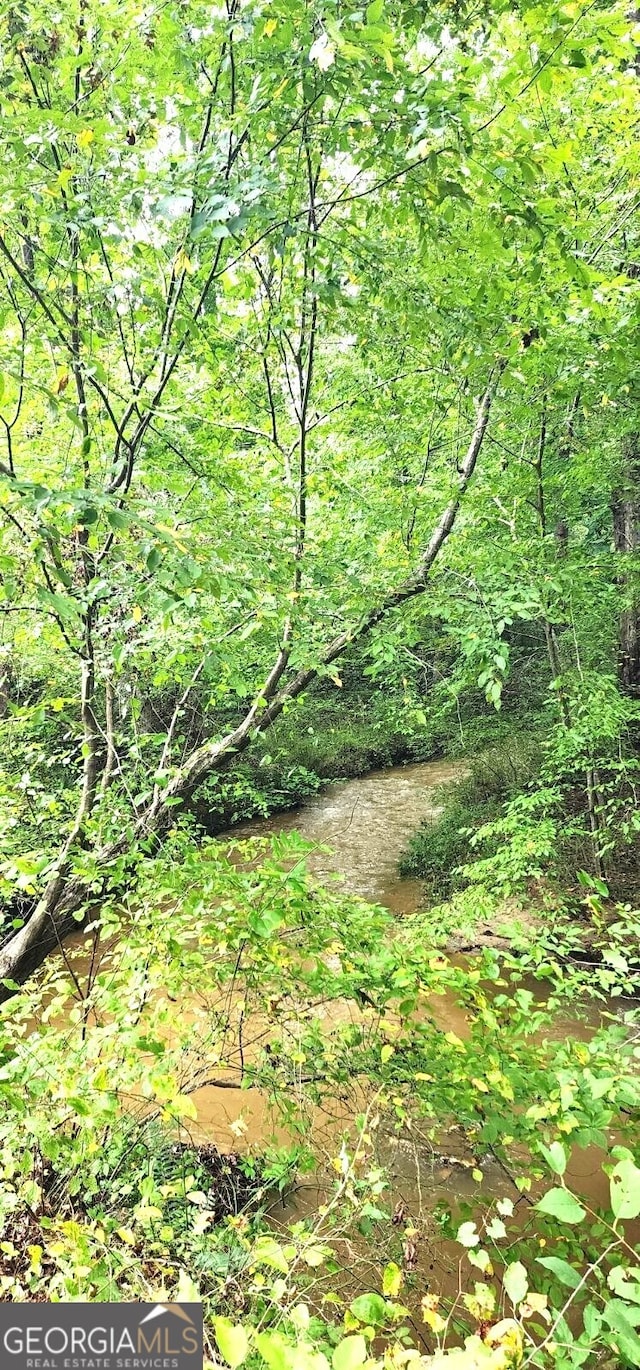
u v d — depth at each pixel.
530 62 2.15
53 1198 2.41
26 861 2.43
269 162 2.38
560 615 5.50
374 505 4.47
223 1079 3.08
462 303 3.07
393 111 1.96
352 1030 2.63
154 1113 2.71
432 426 4.30
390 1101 2.46
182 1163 2.99
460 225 2.86
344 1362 1.01
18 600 2.72
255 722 3.78
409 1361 1.08
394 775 13.78
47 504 1.73
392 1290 1.39
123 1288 1.81
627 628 8.09
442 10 2.00
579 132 3.96
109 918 2.64
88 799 3.21
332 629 4.13
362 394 4.43
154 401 2.80
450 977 2.43
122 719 3.76
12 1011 2.38
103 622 2.88
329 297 2.55
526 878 6.81
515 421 5.72
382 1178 2.64
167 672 3.41
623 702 6.25
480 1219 2.96
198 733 4.99
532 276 2.49
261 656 4.11
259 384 4.02
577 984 2.75
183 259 2.21
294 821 11.09
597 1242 2.40
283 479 3.76
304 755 12.39
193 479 3.42
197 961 2.44
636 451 6.45
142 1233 2.27
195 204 2.30
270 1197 3.20
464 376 3.26
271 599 2.79
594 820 6.79
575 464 6.07
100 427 3.10
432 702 6.71
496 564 4.66
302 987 2.93
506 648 3.54
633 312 3.62
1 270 2.65
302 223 2.46
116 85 2.32
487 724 9.68
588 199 4.33
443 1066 2.38
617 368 3.62
